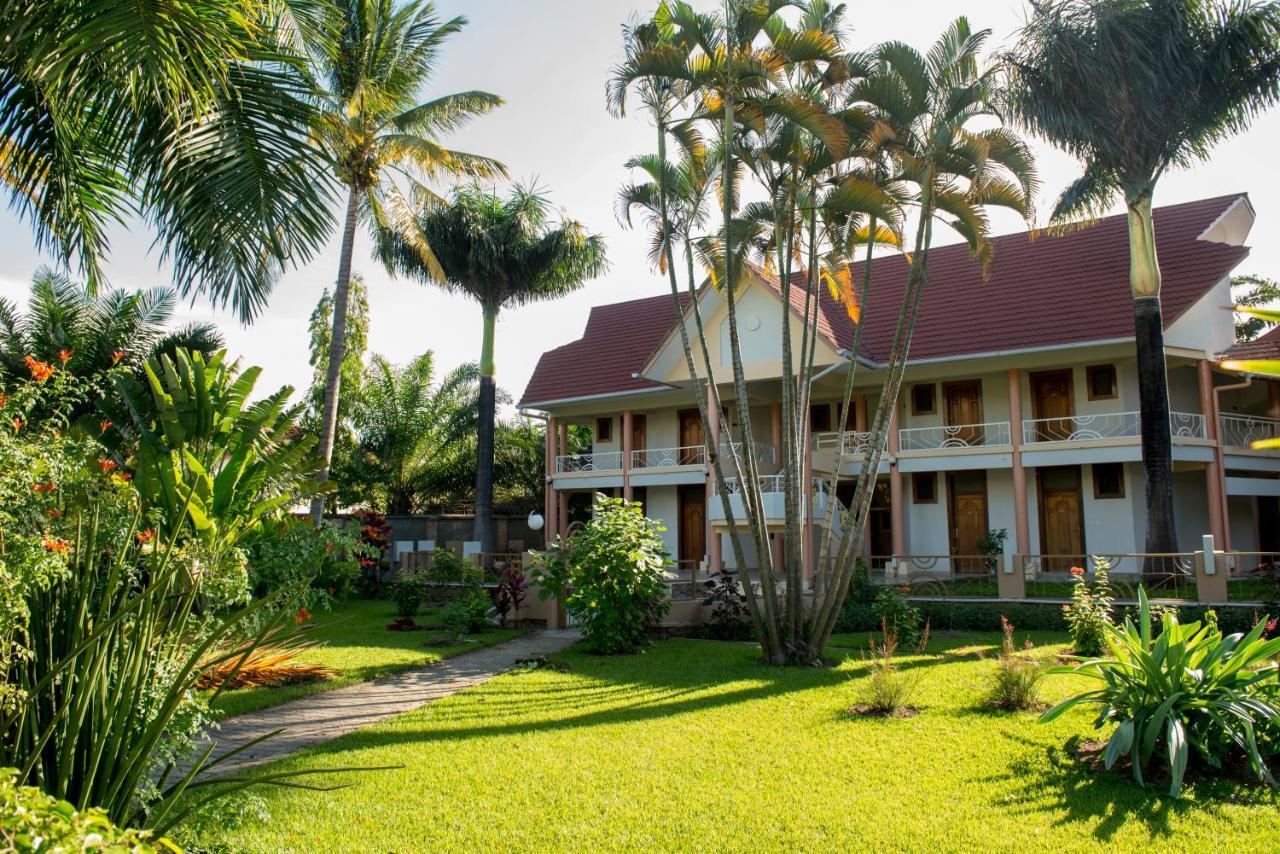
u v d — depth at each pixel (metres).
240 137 6.61
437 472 37.09
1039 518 23.52
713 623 16.94
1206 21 16.83
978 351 22.34
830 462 25.11
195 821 4.45
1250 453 21.83
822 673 11.71
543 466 40.09
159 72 5.15
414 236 21.34
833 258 15.10
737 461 13.34
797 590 12.74
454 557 22.64
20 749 3.76
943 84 12.47
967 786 6.84
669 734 8.49
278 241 6.70
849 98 12.71
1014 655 10.28
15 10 5.20
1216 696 7.08
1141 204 18.03
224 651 9.62
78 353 20.00
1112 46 16.36
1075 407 23.02
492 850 5.61
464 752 7.84
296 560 11.45
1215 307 22.64
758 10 11.81
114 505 5.83
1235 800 6.42
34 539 4.11
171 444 9.02
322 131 7.23
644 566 13.58
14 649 3.86
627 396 28.39
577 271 32.12
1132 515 22.22
